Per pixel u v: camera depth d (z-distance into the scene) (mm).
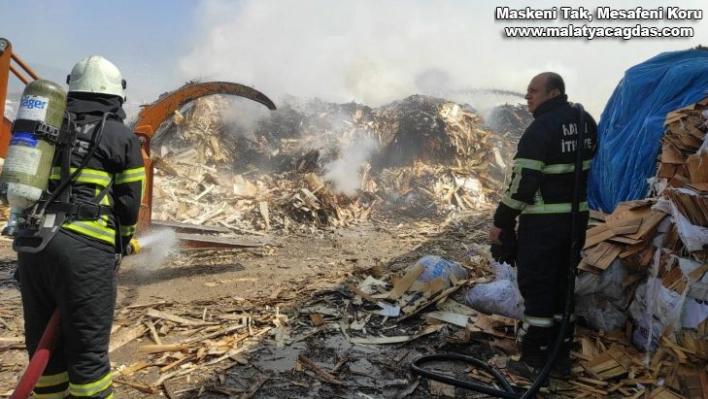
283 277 5137
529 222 3039
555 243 2979
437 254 6281
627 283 3383
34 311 2301
